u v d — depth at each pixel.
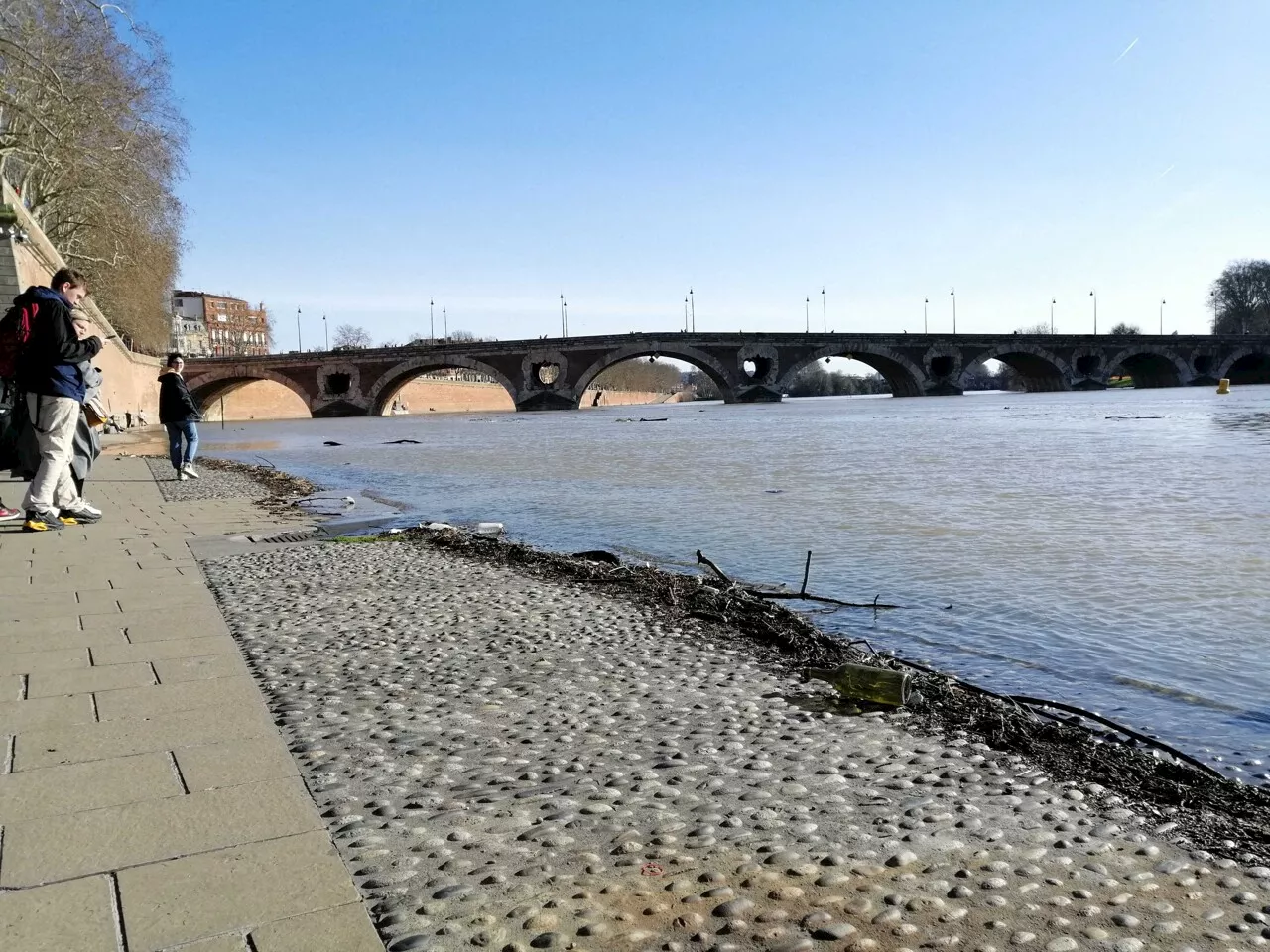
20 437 11.55
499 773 4.15
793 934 2.79
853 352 115.56
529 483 20.77
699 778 4.12
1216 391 104.12
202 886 2.95
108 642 6.07
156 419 87.31
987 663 6.42
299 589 8.40
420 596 8.12
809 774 4.19
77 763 3.98
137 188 56.09
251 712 4.69
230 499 16.44
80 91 44.16
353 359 110.69
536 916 2.84
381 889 3.02
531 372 111.94
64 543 10.49
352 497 17.75
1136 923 2.91
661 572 9.05
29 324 10.70
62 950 2.57
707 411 94.69
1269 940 2.82
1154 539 11.46
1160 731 5.09
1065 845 3.50
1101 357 123.94
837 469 22.58
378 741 4.52
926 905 2.99
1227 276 158.62
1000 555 10.56
